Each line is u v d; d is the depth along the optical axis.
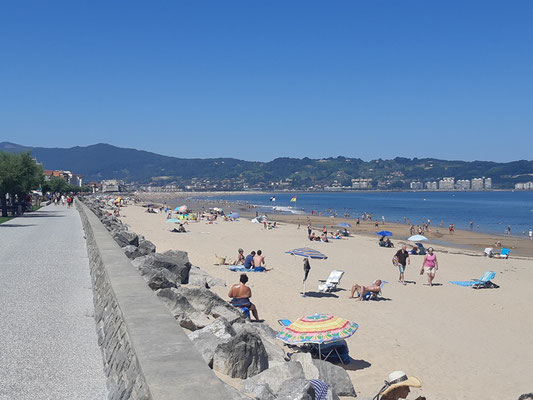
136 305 6.53
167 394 3.58
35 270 14.84
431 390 11.91
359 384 11.80
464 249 51.09
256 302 19.73
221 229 62.88
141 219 77.44
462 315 19.75
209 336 7.88
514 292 24.94
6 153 52.09
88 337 8.20
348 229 74.38
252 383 6.00
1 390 5.93
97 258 13.27
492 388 12.24
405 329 17.19
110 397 5.41
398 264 27.00
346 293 22.78
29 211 55.97
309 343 12.34
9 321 9.03
